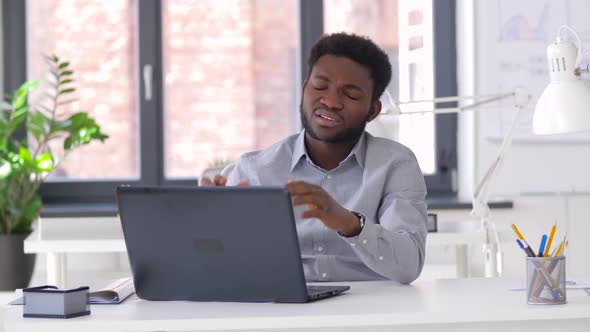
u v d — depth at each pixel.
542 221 4.43
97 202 4.55
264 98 4.64
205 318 1.52
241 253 1.64
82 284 1.96
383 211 2.04
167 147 4.60
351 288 1.87
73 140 4.06
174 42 4.59
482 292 1.79
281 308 1.61
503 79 4.41
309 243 2.05
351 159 2.08
